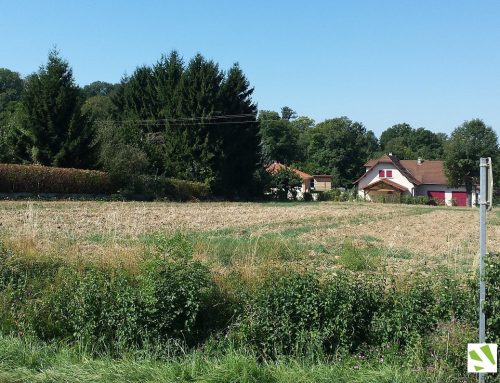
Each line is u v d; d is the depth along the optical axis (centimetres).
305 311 711
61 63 4544
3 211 2759
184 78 5797
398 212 4466
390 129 14862
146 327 735
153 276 760
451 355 634
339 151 10575
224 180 6006
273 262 1040
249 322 737
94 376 615
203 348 734
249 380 594
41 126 4422
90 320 752
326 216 3597
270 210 4097
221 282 846
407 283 806
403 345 698
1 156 4431
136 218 2705
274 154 10450
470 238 2386
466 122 7188
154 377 611
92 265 944
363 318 720
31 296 859
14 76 9181
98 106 7825
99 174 4506
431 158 12631
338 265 1376
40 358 673
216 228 2464
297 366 636
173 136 5766
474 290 666
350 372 620
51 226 2066
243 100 6181
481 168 609
